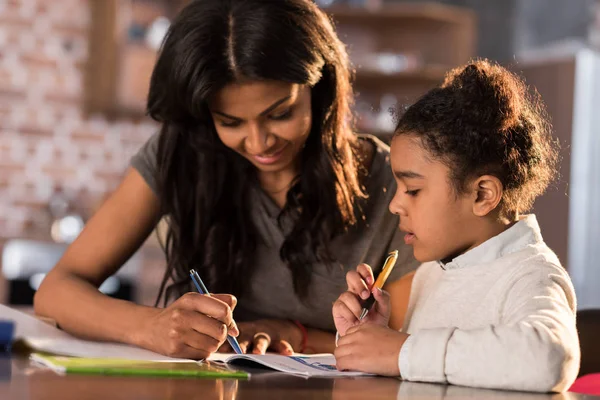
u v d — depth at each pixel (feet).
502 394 3.93
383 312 5.32
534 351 4.04
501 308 4.69
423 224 4.97
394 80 19.94
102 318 5.66
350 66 6.72
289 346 6.03
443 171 4.88
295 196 6.46
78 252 6.54
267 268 6.67
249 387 3.83
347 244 6.61
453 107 4.92
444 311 5.03
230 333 5.27
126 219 6.61
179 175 6.56
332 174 6.31
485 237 5.01
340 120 6.29
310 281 6.59
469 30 20.42
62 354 4.70
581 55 18.92
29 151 18.69
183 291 6.68
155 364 4.42
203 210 6.54
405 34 20.58
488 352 4.11
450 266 5.14
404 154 4.99
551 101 19.20
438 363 4.21
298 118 5.76
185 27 5.68
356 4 20.35
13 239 17.17
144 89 19.22
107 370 4.02
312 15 5.87
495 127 4.91
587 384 5.65
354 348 4.53
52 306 6.04
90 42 18.97
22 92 18.66
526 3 21.20
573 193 18.63
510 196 4.98
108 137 19.16
